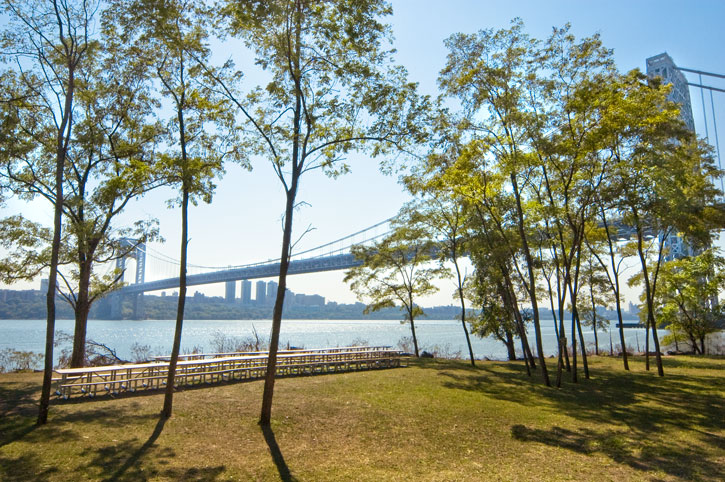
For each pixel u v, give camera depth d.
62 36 8.52
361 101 8.98
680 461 6.96
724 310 27.34
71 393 10.61
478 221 17.09
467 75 14.15
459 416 9.70
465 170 14.52
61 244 13.02
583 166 14.89
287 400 10.45
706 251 26.62
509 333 23.80
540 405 11.32
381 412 9.70
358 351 21.80
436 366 19.39
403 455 7.01
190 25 8.84
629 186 14.36
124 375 13.33
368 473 6.15
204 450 6.79
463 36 14.44
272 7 7.73
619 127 13.11
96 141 12.34
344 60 8.90
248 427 8.09
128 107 13.73
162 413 8.56
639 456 7.20
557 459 7.02
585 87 13.47
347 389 12.36
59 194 8.10
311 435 7.83
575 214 16.45
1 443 6.65
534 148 14.49
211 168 9.60
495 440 8.03
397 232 23.16
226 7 8.41
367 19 8.28
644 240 22.50
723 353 30.27
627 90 13.70
